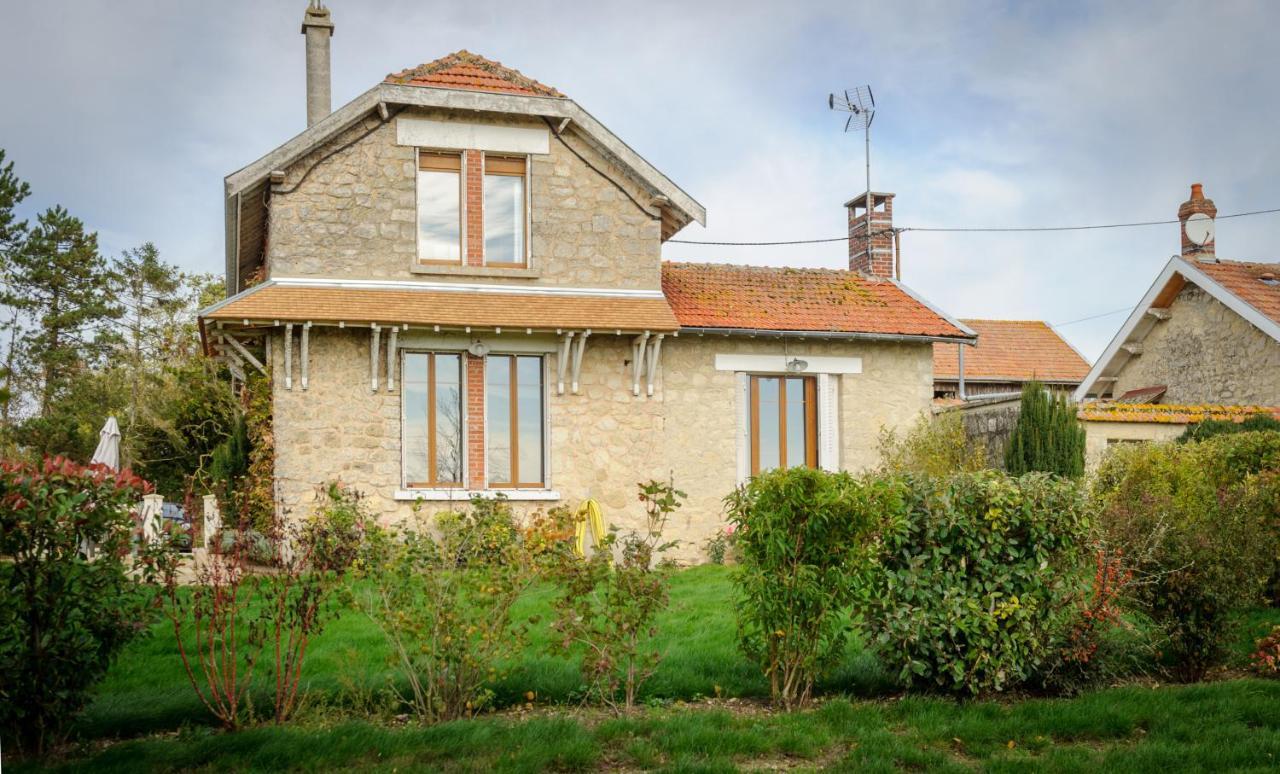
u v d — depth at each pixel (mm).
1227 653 9172
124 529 7254
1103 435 17469
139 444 32125
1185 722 7598
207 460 27188
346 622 10797
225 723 7418
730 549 16781
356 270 15977
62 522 6828
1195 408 18469
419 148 16469
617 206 17250
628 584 8008
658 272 17328
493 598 7996
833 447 18125
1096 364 26266
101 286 40125
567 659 8555
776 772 6746
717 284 18766
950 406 18828
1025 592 8312
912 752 6926
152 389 34531
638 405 16906
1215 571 8891
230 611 7695
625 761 6918
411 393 16125
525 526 15984
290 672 7895
